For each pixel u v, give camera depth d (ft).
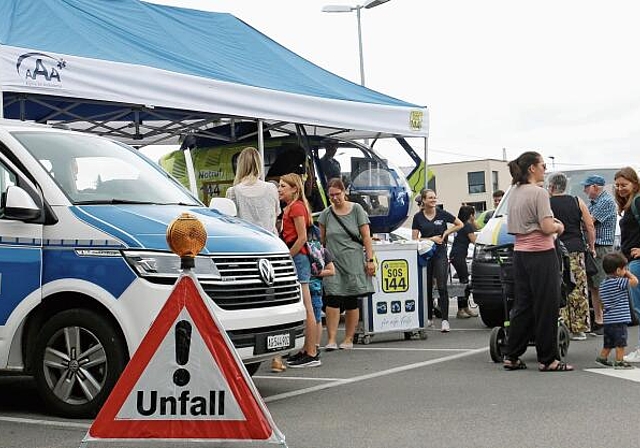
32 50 33.81
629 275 30.94
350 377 29.78
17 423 23.18
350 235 36.81
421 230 44.42
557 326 29.99
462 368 31.27
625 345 30.99
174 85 38.91
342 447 20.03
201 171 54.65
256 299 24.57
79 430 22.27
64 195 24.39
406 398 25.68
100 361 23.24
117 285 23.12
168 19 49.14
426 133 54.85
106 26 42.50
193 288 17.03
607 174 58.80
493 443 20.10
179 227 17.02
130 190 26.21
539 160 30.09
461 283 51.80
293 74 50.24
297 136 52.60
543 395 25.68
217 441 16.97
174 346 16.98
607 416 22.71
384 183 57.26
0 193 24.54
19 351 24.21
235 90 41.73
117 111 47.26
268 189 31.24
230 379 16.94
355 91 52.85
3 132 25.52
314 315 32.81
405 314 40.60
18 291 23.86
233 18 54.49
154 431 16.97
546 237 29.58
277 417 23.38
